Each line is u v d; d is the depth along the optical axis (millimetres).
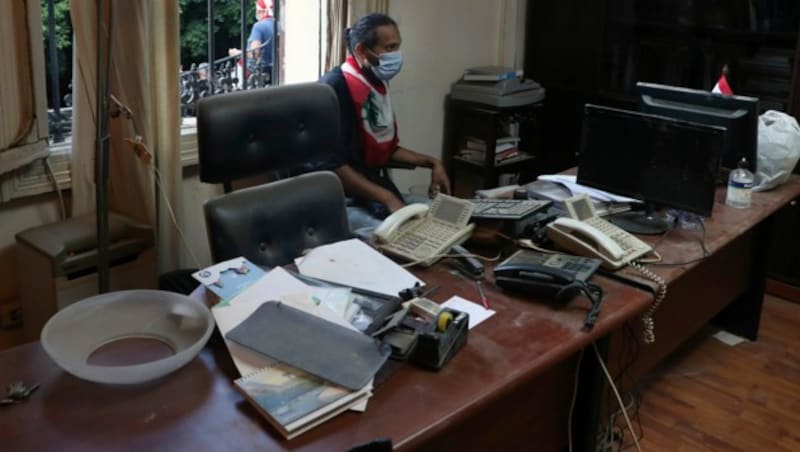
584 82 4152
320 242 2178
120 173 2770
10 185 2502
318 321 1506
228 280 1669
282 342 1431
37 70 2477
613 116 2303
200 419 1267
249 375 1355
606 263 1949
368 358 1402
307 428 1247
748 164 2562
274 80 3541
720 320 3287
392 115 3199
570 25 4156
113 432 1226
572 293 1730
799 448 2498
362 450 1090
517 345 1551
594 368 1902
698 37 3779
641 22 3963
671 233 2297
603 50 4027
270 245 2074
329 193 2199
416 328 1519
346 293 1661
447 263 1950
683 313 2686
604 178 2373
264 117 2205
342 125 3039
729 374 2943
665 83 3941
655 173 2244
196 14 3219
